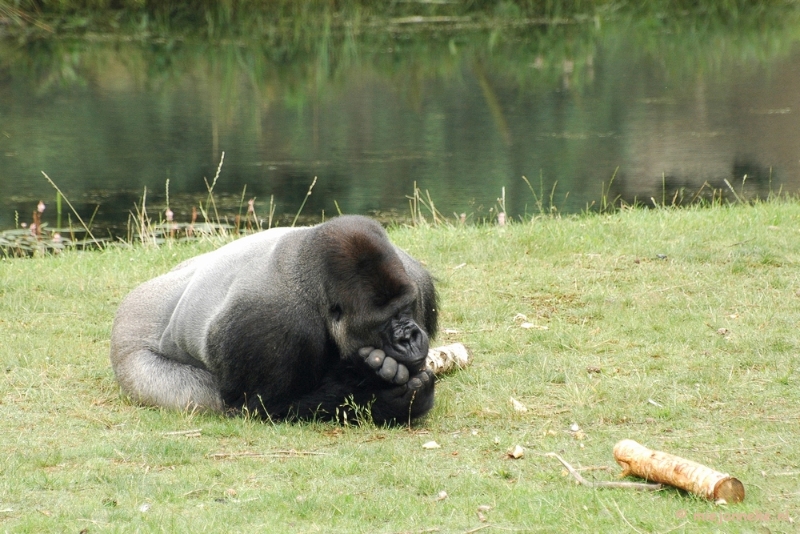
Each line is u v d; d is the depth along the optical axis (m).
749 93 35.75
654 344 11.02
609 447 8.20
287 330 8.73
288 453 8.27
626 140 29.81
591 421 8.94
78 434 8.79
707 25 48.66
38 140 30.06
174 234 20.22
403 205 23.39
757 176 25.47
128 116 33.53
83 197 24.25
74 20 44.59
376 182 25.62
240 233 20.53
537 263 14.48
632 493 7.17
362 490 7.45
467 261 14.77
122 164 27.59
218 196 24.38
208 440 8.62
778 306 12.06
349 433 8.78
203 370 9.62
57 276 14.44
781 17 49.84
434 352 10.27
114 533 6.62
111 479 7.64
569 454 8.09
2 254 18.95
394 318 8.35
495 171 26.61
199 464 8.06
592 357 10.76
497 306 12.64
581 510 6.86
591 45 45.00
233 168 27.25
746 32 47.16
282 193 24.67
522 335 11.60
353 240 8.54
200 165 27.62
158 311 10.40
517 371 10.41
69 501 7.22
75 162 27.69
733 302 12.31
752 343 10.74
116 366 10.11
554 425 8.88
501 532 6.60
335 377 9.08
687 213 17.23
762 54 42.56
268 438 8.63
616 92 36.78
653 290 12.96
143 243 17.88
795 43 44.50
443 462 7.98
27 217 22.39
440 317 12.32
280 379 8.85
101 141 30.16
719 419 8.79
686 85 37.53
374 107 35.38
